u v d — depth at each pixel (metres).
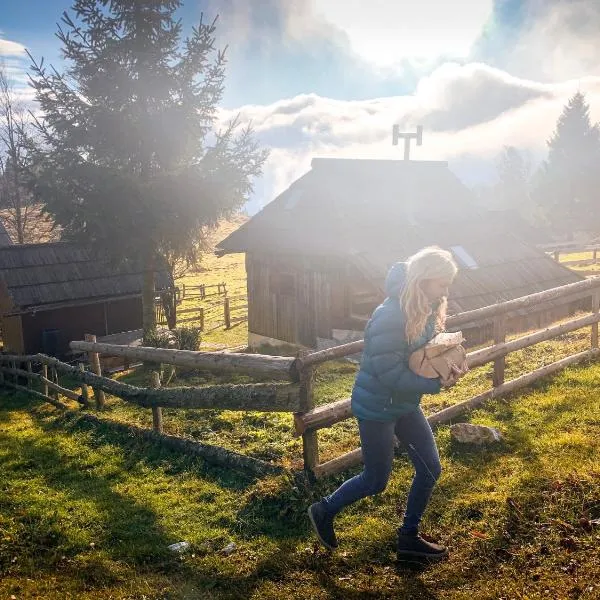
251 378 12.76
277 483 5.25
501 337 6.88
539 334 7.29
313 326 19.05
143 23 18.23
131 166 18.94
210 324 29.36
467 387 7.45
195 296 39.19
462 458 5.32
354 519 4.54
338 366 13.95
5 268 21.56
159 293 23.84
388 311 3.45
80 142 17.86
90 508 5.45
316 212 19.30
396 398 3.54
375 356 3.43
